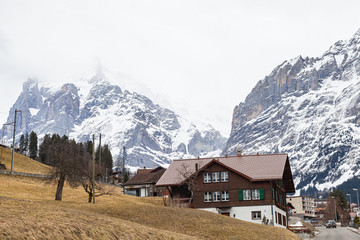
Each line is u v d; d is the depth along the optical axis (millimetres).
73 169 71688
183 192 91750
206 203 88688
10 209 36625
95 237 34688
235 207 87250
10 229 29250
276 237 59500
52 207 45375
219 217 67750
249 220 85938
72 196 82250
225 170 89375
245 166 92438
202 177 90062
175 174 94625
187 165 96688
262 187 86625
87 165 76250
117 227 39938
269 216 85062
